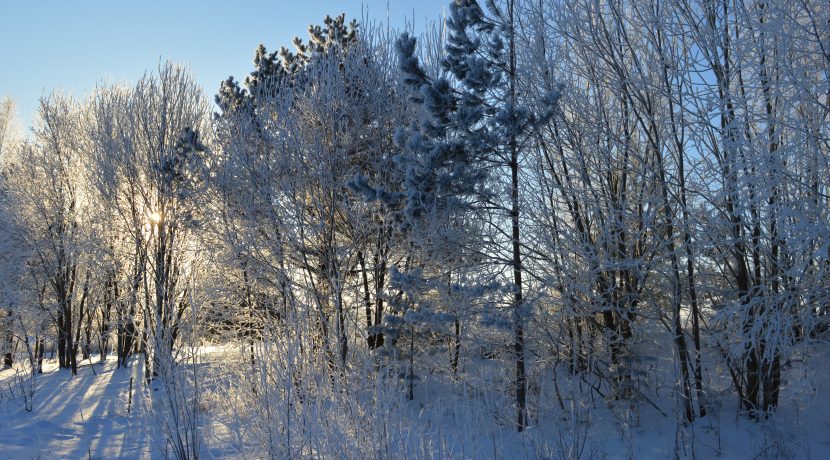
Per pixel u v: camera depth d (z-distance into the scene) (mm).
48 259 22344
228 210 16266
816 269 8766
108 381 18516
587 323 11477
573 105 11297
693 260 10086
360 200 14844
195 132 17578
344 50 17359
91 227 20922
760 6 9336
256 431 8070
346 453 7039
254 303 15906
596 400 10906
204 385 9398
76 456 9859
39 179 21797
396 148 15180
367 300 15125
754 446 8438
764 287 8672
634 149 10953
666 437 9188
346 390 7566
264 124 16234
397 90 15680
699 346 10227
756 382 9656
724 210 9797
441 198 10617
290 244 15195
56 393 16797
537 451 8016
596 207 10625
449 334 11266
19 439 11109
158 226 17750
